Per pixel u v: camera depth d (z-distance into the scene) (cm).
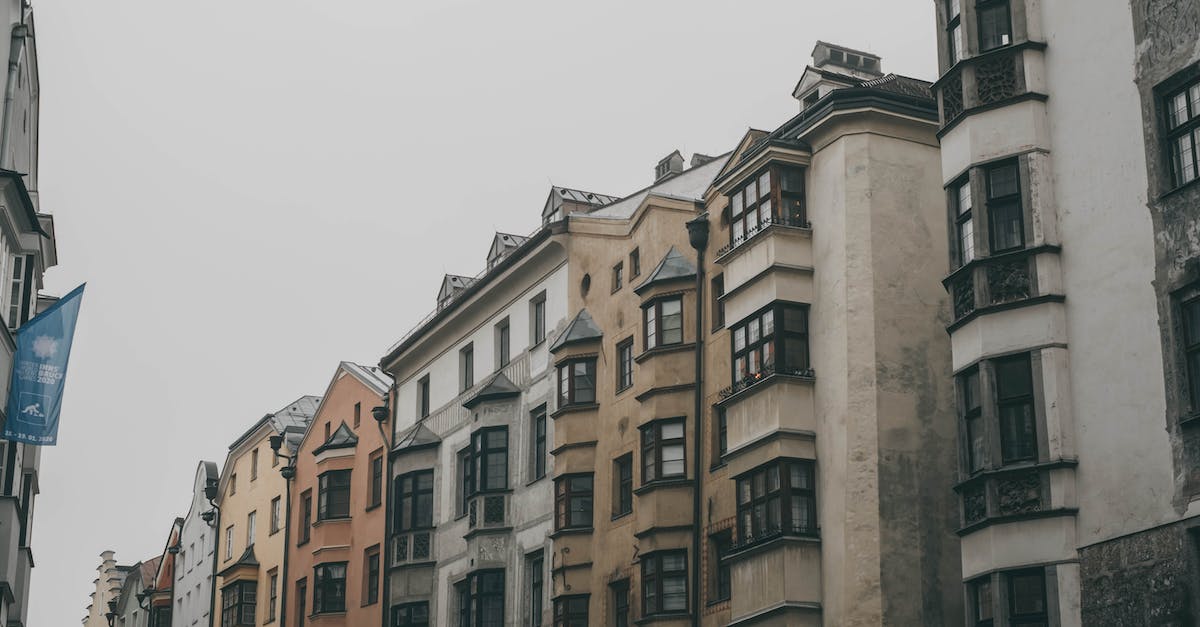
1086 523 2480
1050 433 2542
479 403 4444
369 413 5347
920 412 3066
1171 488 2344
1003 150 2706
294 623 5503
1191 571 2281
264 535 6072
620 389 3891
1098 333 2523
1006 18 2788
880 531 2961
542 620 4034
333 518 5306
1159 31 2488
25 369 3080
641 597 3531
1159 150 2456
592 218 4153
